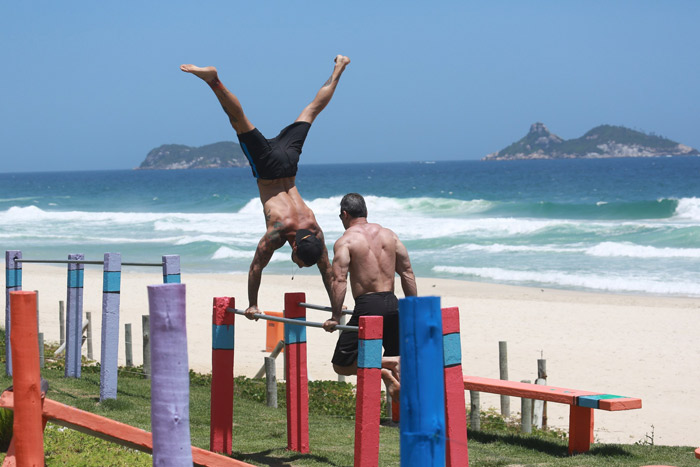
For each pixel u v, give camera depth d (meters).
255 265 6.22
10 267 10.89
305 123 6.38
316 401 11.32
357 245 6.31
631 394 13.92
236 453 6.71
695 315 22.23
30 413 4.48
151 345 3.53
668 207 51.78
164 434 3.49
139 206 83.38
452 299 25.81
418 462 3.71
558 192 90.50
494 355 17.16
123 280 29.88
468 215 56.62
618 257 34.91
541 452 7.59
